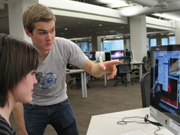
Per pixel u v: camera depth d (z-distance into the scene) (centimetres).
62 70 137
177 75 94
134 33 937
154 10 801
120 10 905
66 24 965
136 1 638
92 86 690
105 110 384
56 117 140
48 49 116
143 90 182
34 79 61
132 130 121
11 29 559
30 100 59
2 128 47
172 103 99
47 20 107
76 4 714
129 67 670
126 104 420
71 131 145
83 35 1554
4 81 52
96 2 831
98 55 781
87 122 319
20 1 532
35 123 136
